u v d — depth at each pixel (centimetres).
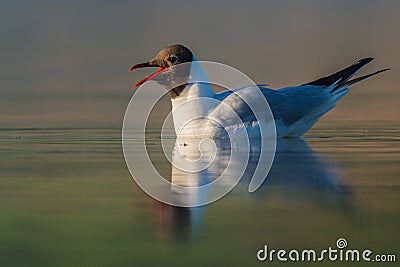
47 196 1033
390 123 1816
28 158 1332
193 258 782
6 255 788
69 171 1212
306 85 1628
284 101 1572
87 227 889
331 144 1497
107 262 768
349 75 1648
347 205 973
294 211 952
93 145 1495
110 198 1027
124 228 883
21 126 1772
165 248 814
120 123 1823
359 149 1427
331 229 875
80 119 1889
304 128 1611
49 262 768
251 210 960
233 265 766
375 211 945
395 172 1177
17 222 906
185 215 941
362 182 1104
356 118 1902
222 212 953
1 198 1020
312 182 1108
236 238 847
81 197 1030
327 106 1627
